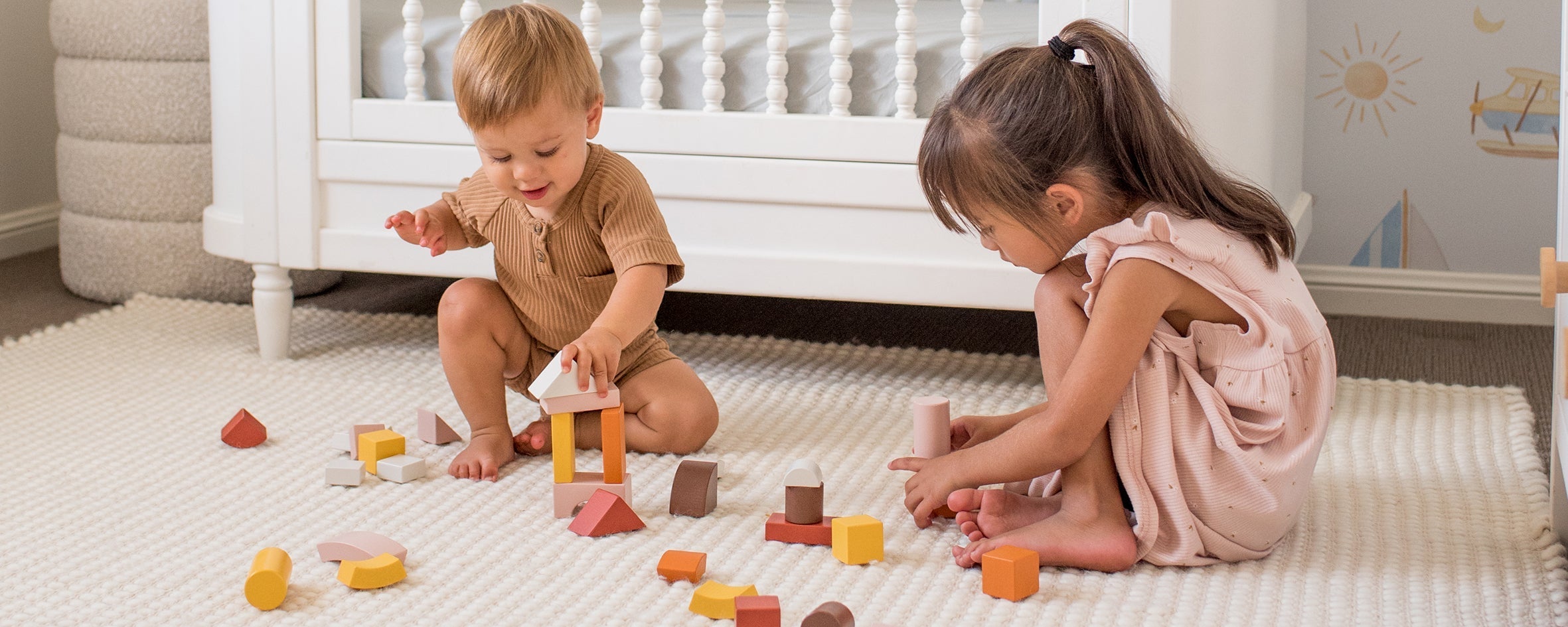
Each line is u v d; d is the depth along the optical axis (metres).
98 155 1.88
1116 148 0.94
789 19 1.55
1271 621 0.86
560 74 1.04
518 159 1.05
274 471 1.16
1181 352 0.94
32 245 2.32
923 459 1.06
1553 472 0.99
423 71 1.49
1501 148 1.86
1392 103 1.89
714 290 1.44
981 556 0.93
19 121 2.29
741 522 1.04
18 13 2.27
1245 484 0.93
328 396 1.41
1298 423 0.95
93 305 1.92
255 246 1.54
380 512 1.06
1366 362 1.64
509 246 1.20
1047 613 0.87
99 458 1.19
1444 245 1.92
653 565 0.95
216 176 1.60
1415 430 1.30
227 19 1.54
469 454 1.17
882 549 0.96
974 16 1.32
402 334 1.71
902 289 1.39
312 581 0.92
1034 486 1.07
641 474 1.16
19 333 1.74
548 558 0.96
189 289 1.90
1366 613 0.87
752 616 0.81
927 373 1.54
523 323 1.24
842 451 1.23
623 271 1.11
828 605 0.81
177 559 0.96
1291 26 1.69
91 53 1.88
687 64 1.43
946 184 0.96
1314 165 1.95
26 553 0.97
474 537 1.00
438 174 1.48
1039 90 0.93
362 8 1.62
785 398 1.42
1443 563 0.96
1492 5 1.82
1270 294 0.94
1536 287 1.87
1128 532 0.95
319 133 1.51
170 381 1.46
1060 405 0.92
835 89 1.36
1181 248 0.91
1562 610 0.87
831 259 1.40
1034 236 0.96
